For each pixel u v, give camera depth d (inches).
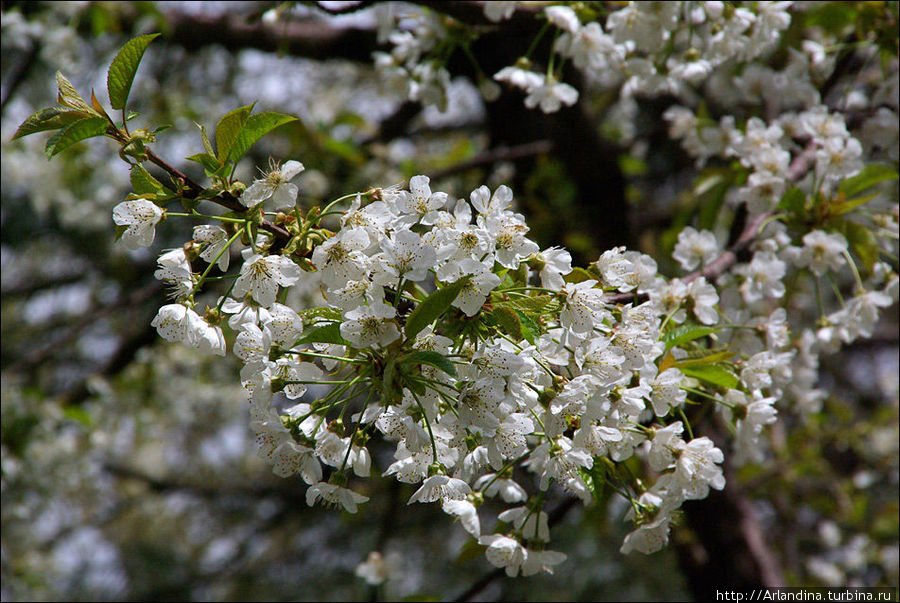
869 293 218.4
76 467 421.1
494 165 407.5
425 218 130.2
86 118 123.4
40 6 396.5
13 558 447.2
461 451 137.5
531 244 130.4
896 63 273.6
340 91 533.6
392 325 120.5
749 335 203.3
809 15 262.8
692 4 225.3
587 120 388.8
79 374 597.3
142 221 128.6
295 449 130.7
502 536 156.0
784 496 469.4
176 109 443.8
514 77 240.4
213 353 131.5
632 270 170.9
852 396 569.6
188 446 653.3
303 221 130.3
